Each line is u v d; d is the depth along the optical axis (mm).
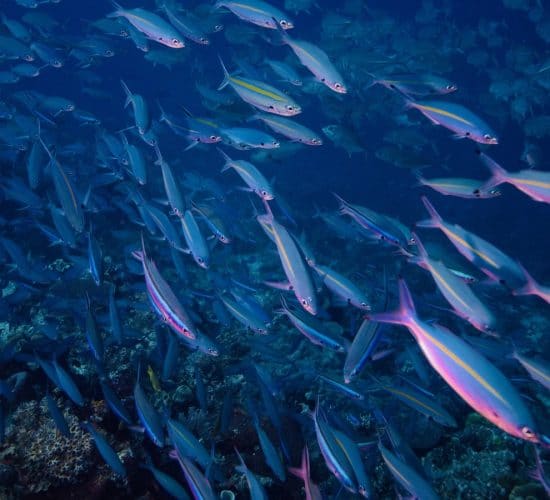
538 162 2750
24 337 1668
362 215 1510
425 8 5621
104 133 2137
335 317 2008
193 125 1699
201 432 1434
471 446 1563
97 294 1941
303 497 1396
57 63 2773
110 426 1354
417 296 1770
